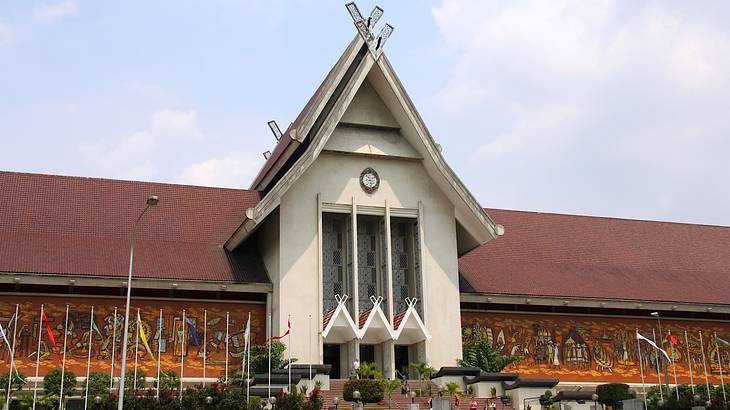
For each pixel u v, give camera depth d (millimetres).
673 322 46562
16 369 34344
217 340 38438
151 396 30016
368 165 41750
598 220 51906
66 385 33594
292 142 39688
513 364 42844
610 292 44938
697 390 41406
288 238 39250
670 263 49625
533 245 47969
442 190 42625
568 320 44656
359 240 41969
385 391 34594
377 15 40781
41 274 35500
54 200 40719
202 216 42781
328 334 39250
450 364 40312
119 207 41656
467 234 43062
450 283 41469
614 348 44906
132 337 37062
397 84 40938
